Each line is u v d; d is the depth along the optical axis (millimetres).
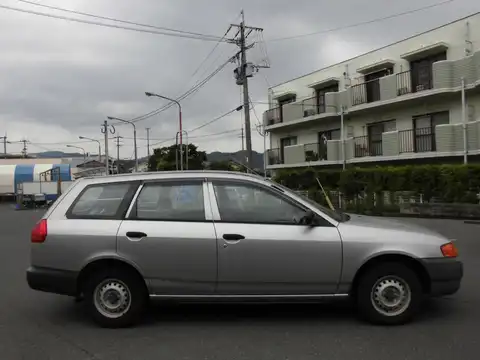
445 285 4973
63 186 43250
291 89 35250
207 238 4980
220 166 50031
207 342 4660
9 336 4945
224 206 5145
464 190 18938
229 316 5508
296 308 5773
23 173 52812
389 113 26984
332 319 5309
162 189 5262
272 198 5148
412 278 4973
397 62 26453
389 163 27078
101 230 5094
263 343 4594
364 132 28750
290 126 34125
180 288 5039
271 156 36531
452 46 23531
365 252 4914
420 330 4859
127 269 5121
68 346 4617
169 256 5004
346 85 30000
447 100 23719
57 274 5109
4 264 9391
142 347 4555
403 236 4984
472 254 9562
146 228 5062
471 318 5238
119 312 5129
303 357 4207
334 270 4938
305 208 5105
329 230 4988
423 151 24500
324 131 32000
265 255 4941
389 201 21641
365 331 4867
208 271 4988
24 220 23109
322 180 25891
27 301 6391
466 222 16109
